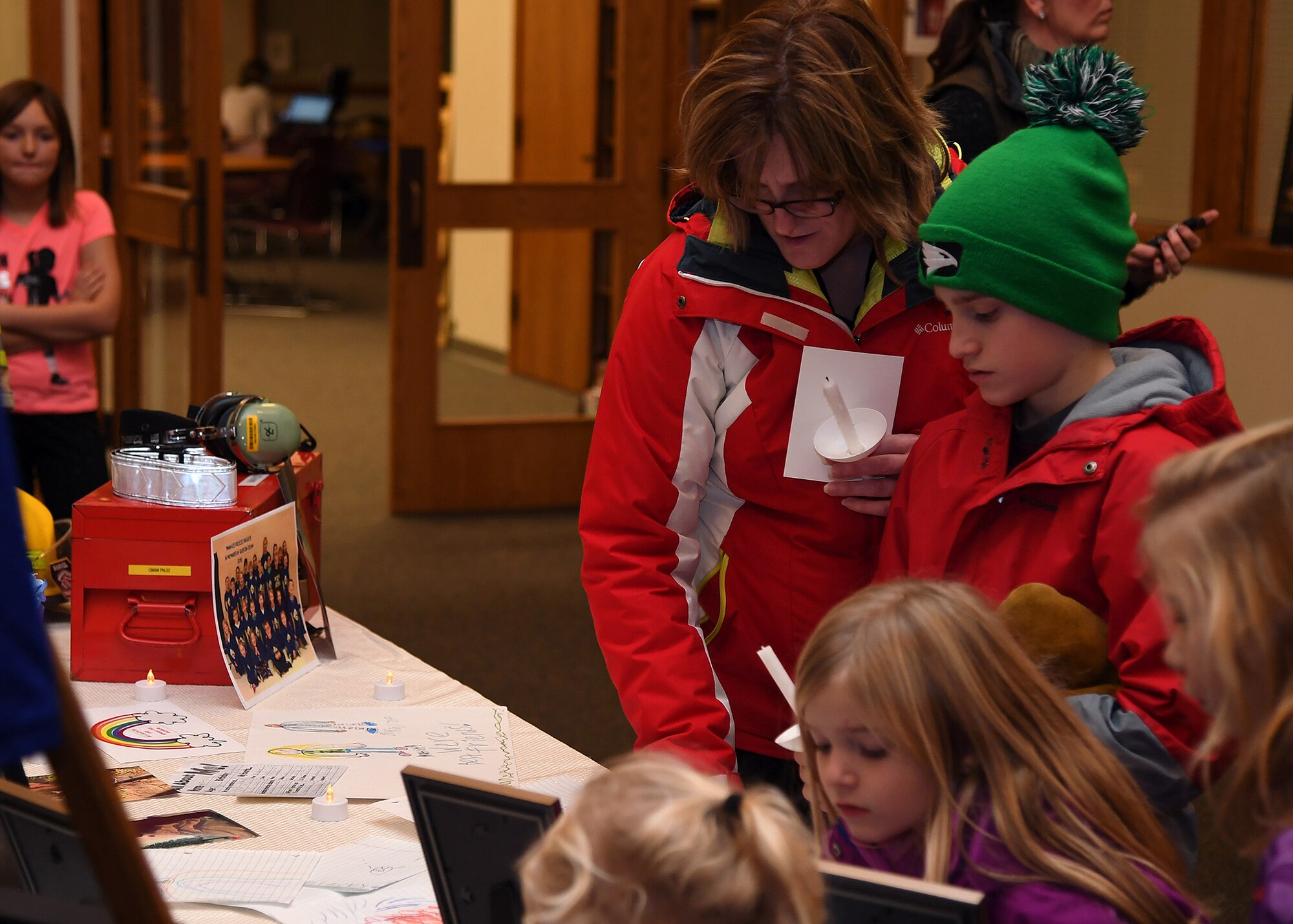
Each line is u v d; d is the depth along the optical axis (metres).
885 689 1.17
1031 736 1.18
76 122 5.55
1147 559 1.08
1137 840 1.18
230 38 14.98
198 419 2.20
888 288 1.68
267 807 1.64
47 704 0.65
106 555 2.00
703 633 1.80
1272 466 0.99
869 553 1.77
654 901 0.80
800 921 0.82
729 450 1.72
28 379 3.49
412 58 4.98
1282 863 0.94
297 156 11.53
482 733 1.88
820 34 1.48
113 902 0.76
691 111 1.55
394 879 1.45
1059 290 1.44
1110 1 2.48
